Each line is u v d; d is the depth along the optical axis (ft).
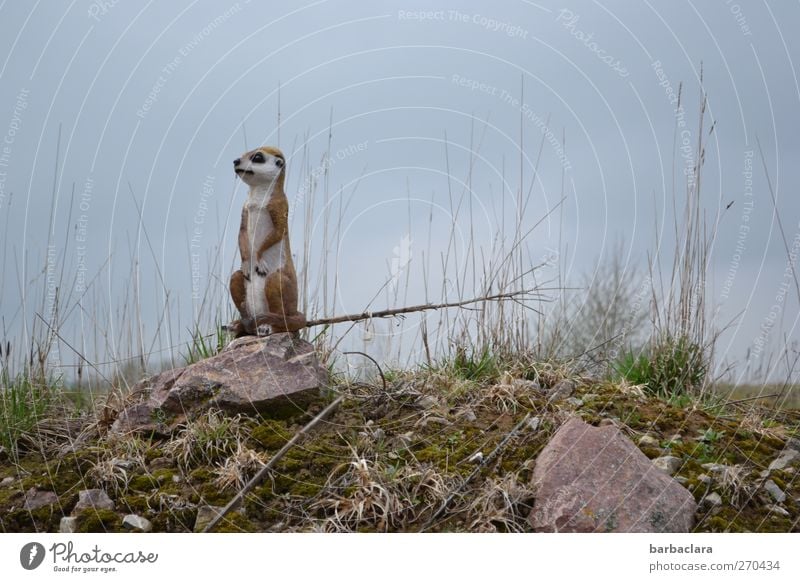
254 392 19.49
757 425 20.76
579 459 17.39
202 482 17.90
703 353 24.03
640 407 21.08
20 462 19.49
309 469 18.12
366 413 20.31
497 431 19.52
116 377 22.99
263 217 19.99
